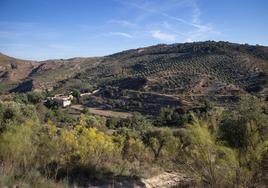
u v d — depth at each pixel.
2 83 188.00
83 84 142.88
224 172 10.36
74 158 13.44
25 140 12.52
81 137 14.71
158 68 135.50
